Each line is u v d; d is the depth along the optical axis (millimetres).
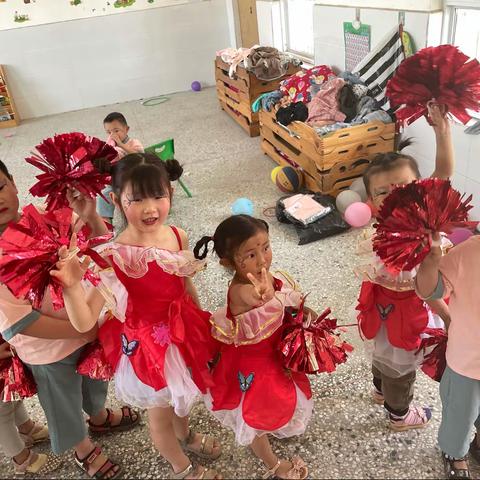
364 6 3551
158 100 6641
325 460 1720
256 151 4477
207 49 6828
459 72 1513
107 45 6488
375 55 3396
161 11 6477
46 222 1156
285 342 1440
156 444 1569
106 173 1431
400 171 1506
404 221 1128
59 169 1384
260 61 4488
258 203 3537
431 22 2975
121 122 3373
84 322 1250
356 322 1845
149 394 1410
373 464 1688
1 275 1063
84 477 1767
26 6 6055
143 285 1396
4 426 1669
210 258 2904
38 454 1823
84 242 1197
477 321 1272
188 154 4602
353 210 2945
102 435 1918
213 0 6562
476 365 1309
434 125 1604
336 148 3211
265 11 5453
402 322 1513
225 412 1501
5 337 1332
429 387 1967
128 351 1433
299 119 3586
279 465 1632
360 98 3502
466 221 1173
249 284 1381
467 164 2805
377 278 1495
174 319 1423
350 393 1963
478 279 1239
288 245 2996
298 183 3525
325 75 3840
